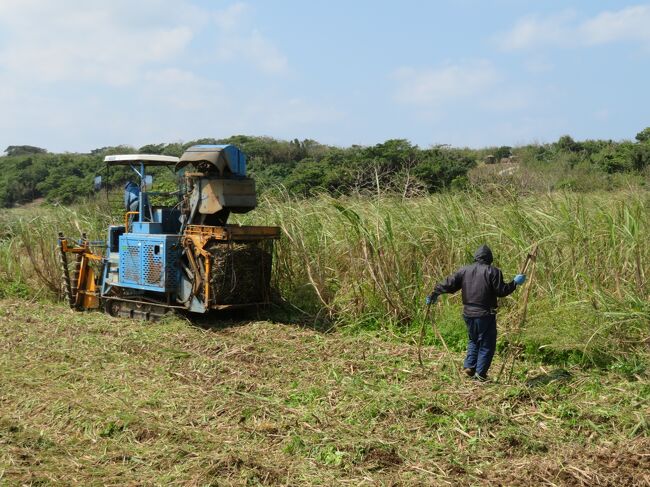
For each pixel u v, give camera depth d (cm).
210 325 1046
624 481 498
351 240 1065
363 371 786
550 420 628
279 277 1170
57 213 1525
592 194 1127
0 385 752
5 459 553
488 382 732
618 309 788
